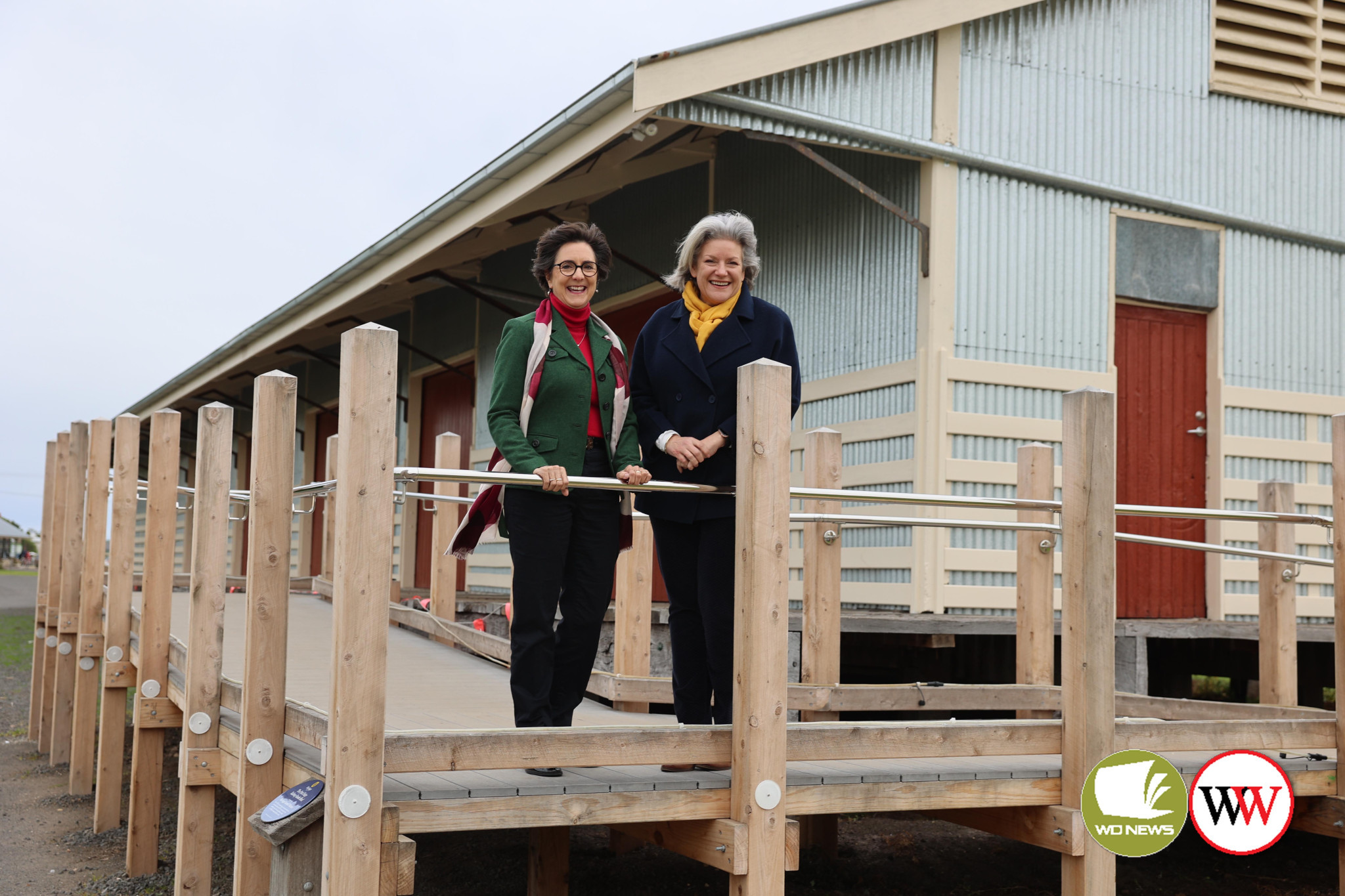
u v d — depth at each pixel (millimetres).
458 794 2900
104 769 6617
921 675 7641
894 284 7023
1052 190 7277
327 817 2709
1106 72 7586
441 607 7238
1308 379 8180
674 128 6820
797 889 5051
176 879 4332
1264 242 8109
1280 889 5148
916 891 5066
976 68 7070
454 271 11492
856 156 7344
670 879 5152
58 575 9461
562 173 6793
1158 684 8312
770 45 6227
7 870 5789
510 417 3307
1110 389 7328
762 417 3107
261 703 3562
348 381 2791
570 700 3451
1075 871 3586
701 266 3445
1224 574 7684
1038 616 5039
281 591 3613
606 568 3418
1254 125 8164
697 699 3525
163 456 5727
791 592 7598
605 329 3484
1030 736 3621
